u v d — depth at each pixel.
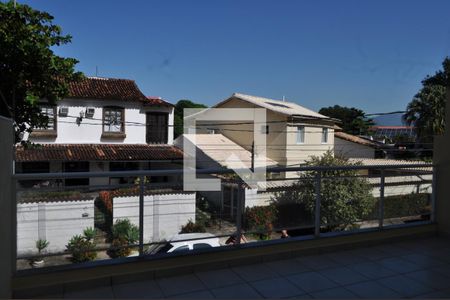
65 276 2.87
